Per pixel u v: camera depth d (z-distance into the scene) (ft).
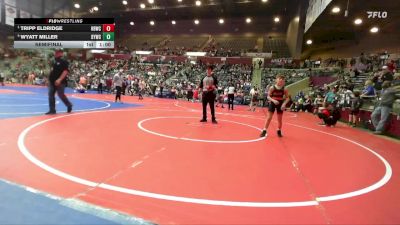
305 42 102.27
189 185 10.69
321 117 35.81
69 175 10.92
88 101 47.19
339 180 12.59
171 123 26.40
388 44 83.35
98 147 15.48
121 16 130.11
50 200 8.78
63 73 27.07
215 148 17.11
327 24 67.00
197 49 126.62
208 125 26.71
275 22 124.26
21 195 8.98
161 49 128.88
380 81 41.09
